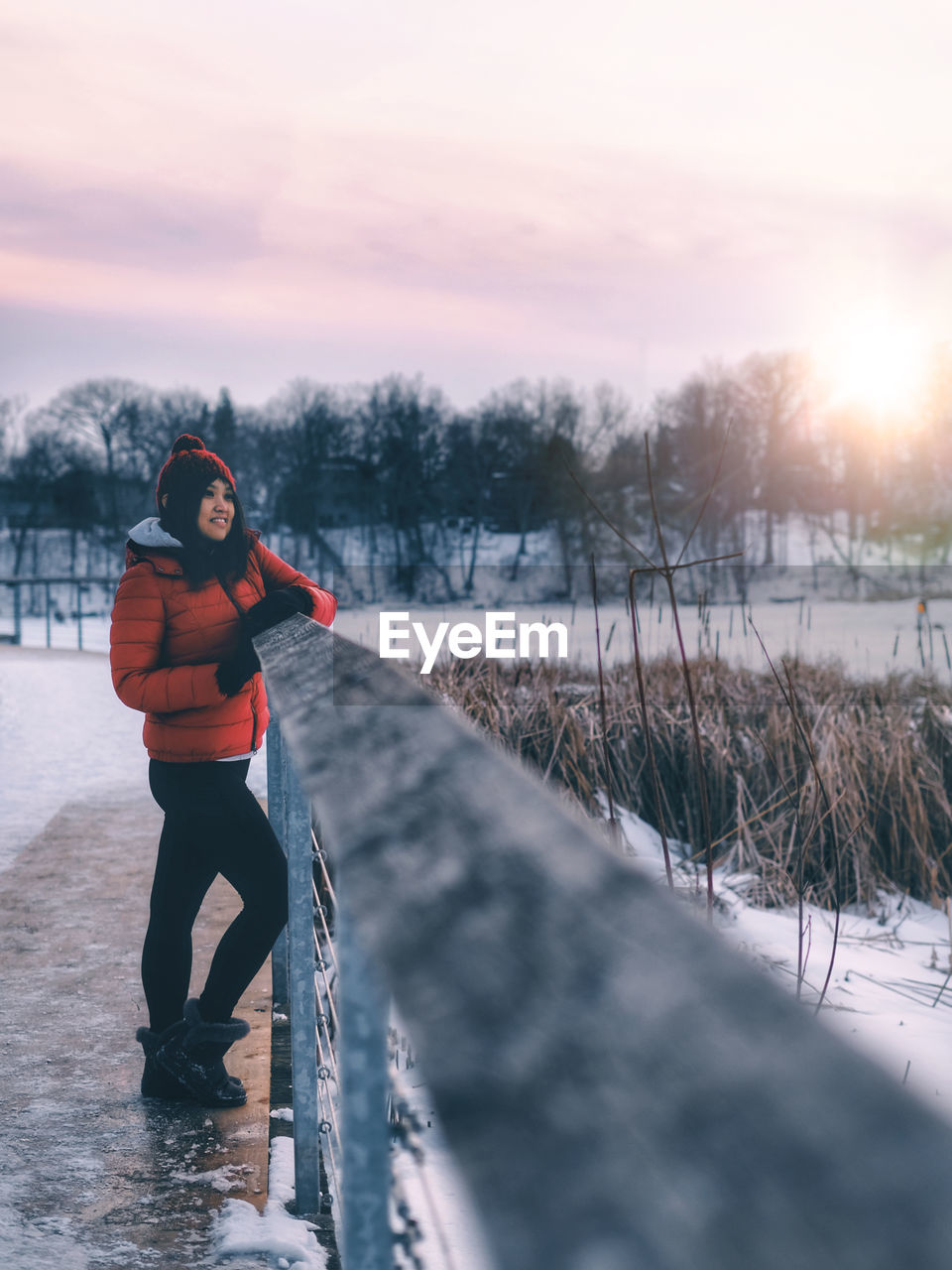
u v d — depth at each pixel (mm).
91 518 71875
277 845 2449
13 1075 2561
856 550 51406
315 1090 2043
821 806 5062
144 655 2383
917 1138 193
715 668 7281
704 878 4980
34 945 3457
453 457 61000
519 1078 254
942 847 5551
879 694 6840
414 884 389
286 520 64688
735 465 51812
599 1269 192
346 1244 746
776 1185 193
